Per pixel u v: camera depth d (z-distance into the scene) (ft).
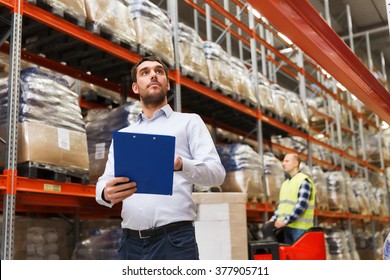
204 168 7.44
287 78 50.55
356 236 42.24
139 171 6.74
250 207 20.25
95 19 13.00
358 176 42.75
